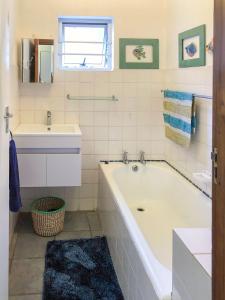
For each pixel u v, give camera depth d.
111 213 2.68
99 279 2.35
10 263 2.54
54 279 2.33
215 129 0.83
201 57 2.64
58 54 3.43
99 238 2.98
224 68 0.78
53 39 3.30
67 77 3.41
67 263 2.55
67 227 3.21
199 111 2.69
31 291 2.22
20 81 3.33
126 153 3.55
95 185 3.59
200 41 2.65
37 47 3.22
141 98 3.53
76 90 3.44
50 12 3.32
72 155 2.98
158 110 3.56
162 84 3.53
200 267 1.07
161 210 3.25
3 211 1.73
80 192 3.59
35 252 2.72
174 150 3.34
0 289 1.67
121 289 2.22
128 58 3.46
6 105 1.76
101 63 3.60
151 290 1.52
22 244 2.85
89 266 2.52
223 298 0.80
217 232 0.83
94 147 3.55
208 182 2.46
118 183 3.38
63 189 3.56
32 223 3.25
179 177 3.08
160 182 3.44
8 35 1.81
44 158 2.95
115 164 3.47
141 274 1.71
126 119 3.54
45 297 2.15
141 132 3.58
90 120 3.50
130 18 3.42
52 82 3.36
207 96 2.53
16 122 3.17
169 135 3.26
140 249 1.79
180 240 1.26
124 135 3.56
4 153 1.73
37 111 3.42
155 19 3.45
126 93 3.51
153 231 2.77
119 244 2.32
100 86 3.47
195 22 2.75
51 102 3.43
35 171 2.96
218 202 0.83
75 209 3.60
